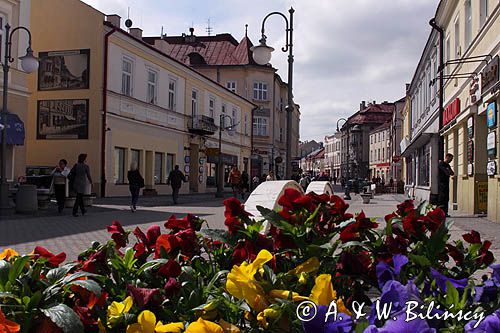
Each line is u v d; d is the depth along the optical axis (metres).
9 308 1.90
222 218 16.36
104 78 27.67
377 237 3.20
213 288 2.33
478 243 3.23
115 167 28.83
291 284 2.34
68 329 1.79
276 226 2.82
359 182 52.09
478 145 17.09
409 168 45.03
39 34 28.81
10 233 11.77
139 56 31.03
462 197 19.64
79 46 28.09
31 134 28.81
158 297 2.13
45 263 2.54
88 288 2.00
